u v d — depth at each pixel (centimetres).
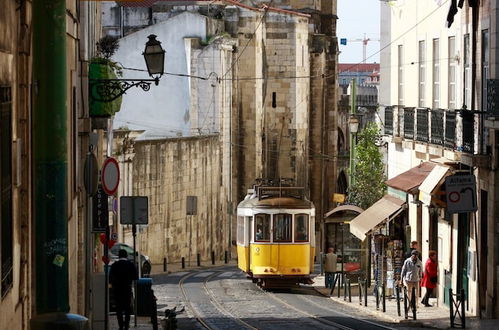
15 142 2006
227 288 7100
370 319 5047
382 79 7288
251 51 12256
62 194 1549
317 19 14138
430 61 5922
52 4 1525
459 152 5003
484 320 4562
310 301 6272
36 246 1550
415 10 6281
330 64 14375
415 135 5909
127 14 11556
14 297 1981
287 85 13050
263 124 12825
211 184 10594
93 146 4147
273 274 6894
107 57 5684
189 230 9931
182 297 6394
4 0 1833
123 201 4084
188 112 10731
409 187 5381
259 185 7594
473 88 5066
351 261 7012
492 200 4625
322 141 14112
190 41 10806
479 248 4850
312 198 14025
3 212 1833
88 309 3906
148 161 8975
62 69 1538
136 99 10619
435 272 5394
